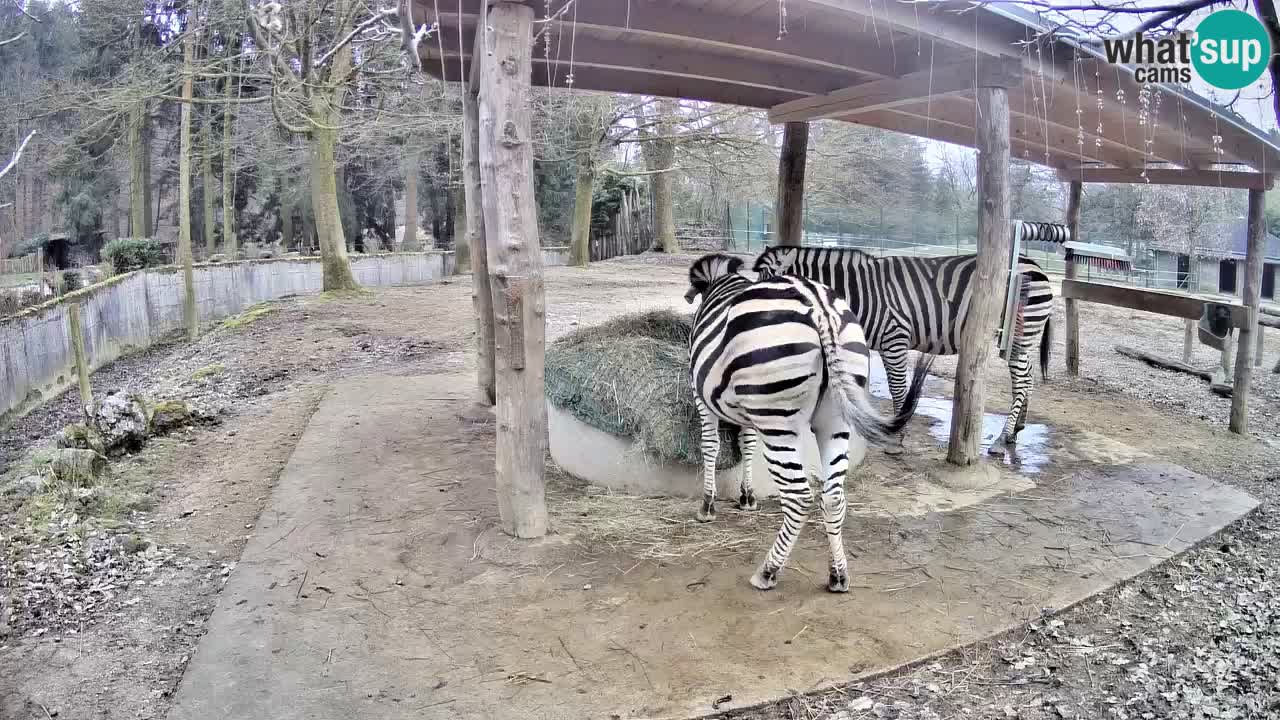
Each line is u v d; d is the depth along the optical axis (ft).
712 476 14.61
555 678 9.93
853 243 61.62
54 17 56.34
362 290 50.03
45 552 14.15
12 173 51.78
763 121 64.64
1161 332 38.14
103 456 18.99
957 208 62.95
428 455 18.76
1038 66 15.48
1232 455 19.85
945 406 23.44
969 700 9.60
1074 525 14.73
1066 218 29.04
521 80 12.83
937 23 13.58
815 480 16.61
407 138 63.41
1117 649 10.79
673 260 73.97
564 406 17.31
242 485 17.80
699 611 11.49
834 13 13.89
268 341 35.47
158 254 57.11
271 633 11.02
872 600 11.80
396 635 10.98
